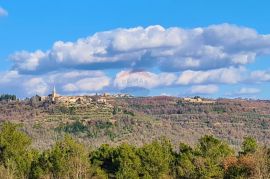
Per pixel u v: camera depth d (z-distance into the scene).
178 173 142.75
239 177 129.38
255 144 146.25
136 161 138.75
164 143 155.88
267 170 125.94
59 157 137.12
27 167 141.50
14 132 148.50
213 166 138.38
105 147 152.62
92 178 139.00
